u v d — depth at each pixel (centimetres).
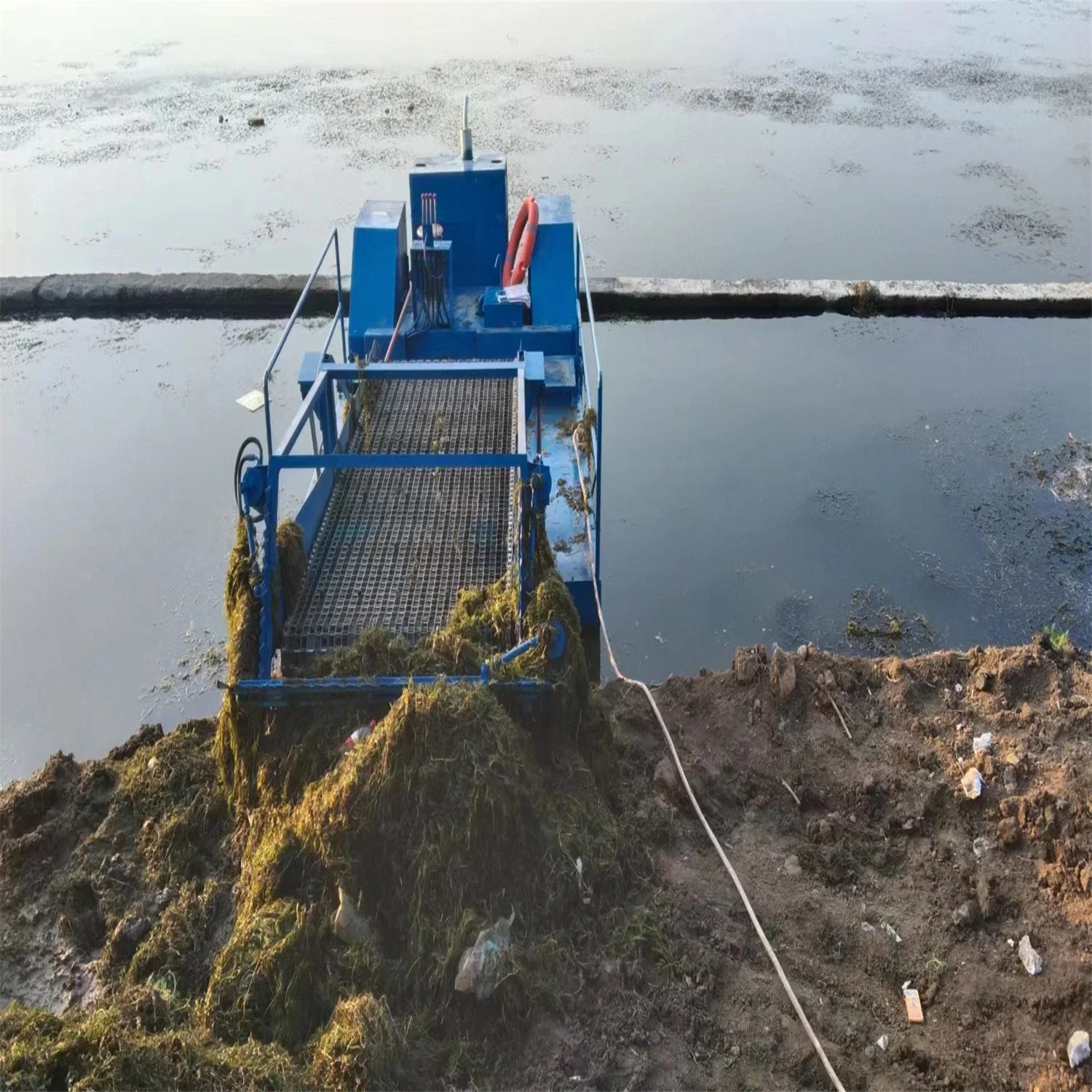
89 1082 309
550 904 402
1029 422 892
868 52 1981
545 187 1384
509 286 757
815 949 415
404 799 392
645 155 1495
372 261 744
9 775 563
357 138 1559
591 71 1884
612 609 688
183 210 1330
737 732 528
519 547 469
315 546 545
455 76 1861
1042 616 669
